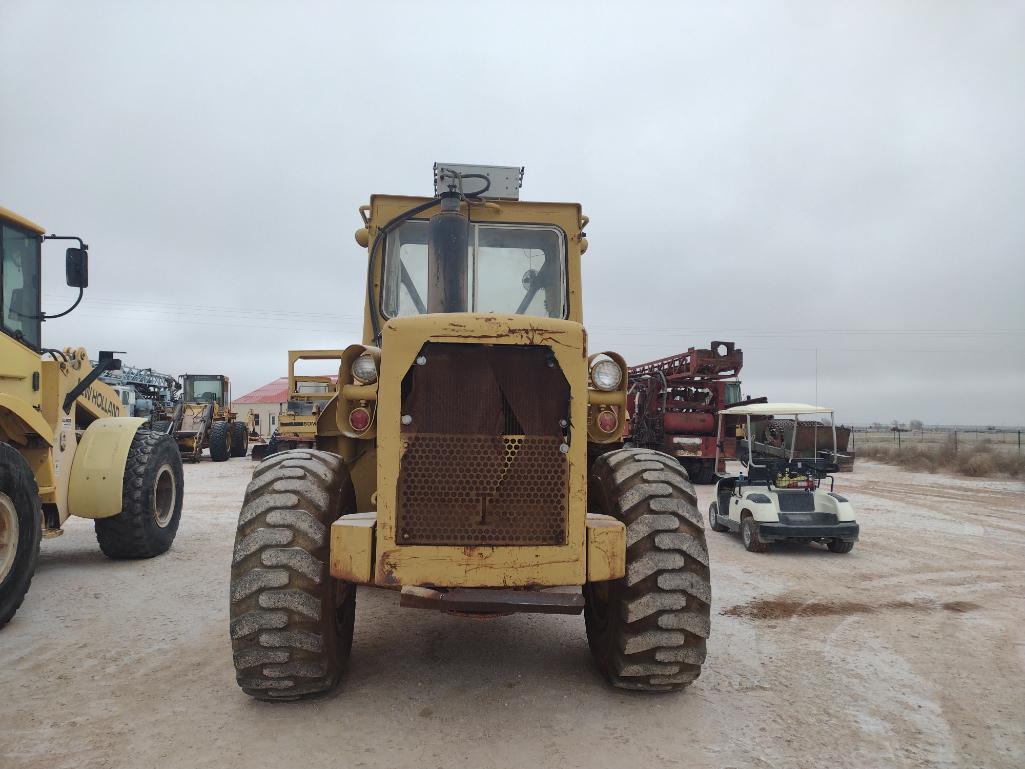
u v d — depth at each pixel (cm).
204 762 283
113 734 307
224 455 2253
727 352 1598
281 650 319
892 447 3167
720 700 356
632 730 318
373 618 495
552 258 480
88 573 630
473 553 305
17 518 466
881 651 445
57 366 607
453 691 359
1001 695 372
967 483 1698
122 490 653
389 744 300
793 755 299
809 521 790
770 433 987
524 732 314
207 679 372
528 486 314
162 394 2223
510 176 505
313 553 326
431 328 314
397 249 488
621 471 363
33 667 391
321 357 1568
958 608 559
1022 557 781
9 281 559
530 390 319
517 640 446
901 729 327
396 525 307
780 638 471
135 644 432
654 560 334
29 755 288
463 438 313
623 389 369
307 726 316
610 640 350
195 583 593
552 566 308
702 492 1470
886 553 802
